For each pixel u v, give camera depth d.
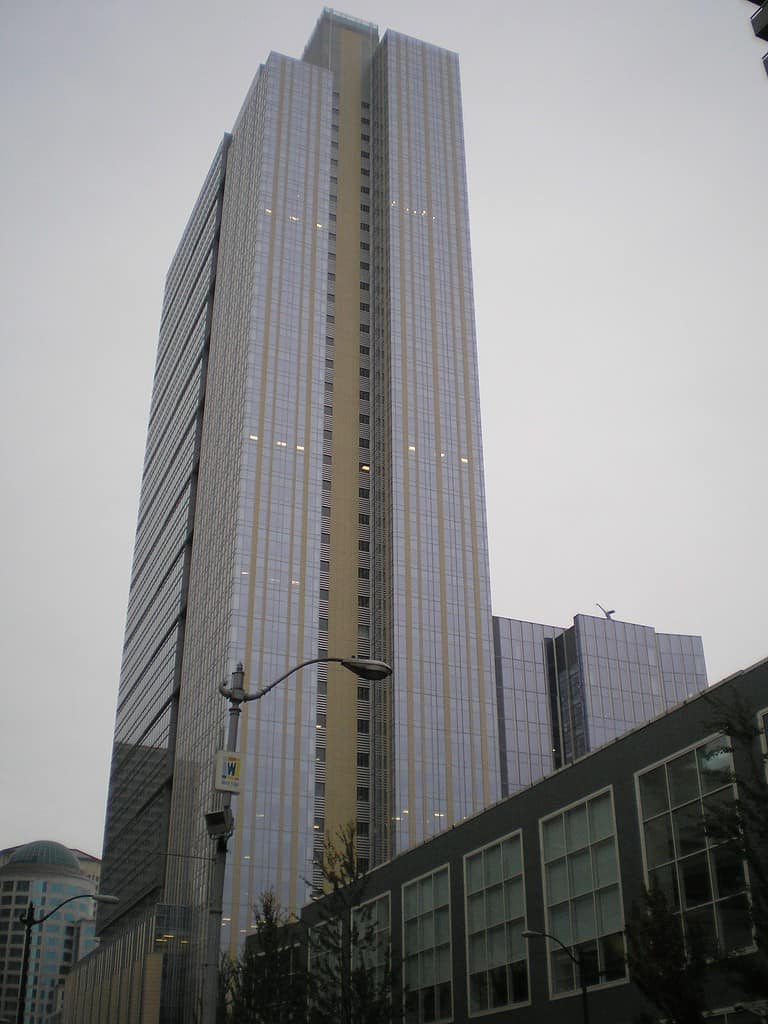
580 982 41.16
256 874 109.94
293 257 148.12
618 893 40.28
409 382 144.75
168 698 146.50
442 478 140.12
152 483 196.75
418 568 132.75
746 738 29.14
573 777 44.31
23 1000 45.94
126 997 117.94
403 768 120.88
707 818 28.05
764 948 26.44
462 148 168.38
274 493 131.12
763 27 43.59
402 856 56.75
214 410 151.62
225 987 54.69
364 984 43.09
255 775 114.75
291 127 158.38
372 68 175.25
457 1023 48.78
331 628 129.88
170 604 157.12
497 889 48.09
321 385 141.12
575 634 155.12
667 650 161.38
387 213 156.75
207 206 185.38
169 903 122.19
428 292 152.75
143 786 153.12
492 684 130.62
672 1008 27.55
